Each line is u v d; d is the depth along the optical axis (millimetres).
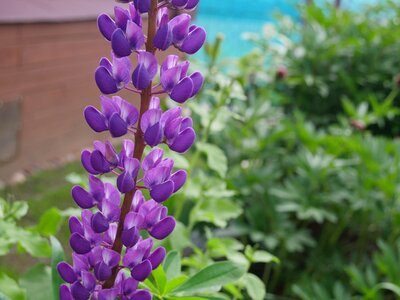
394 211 2480
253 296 1207
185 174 737
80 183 1455
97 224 704
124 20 691
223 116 1688
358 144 2506
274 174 2555
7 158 3566
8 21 3164
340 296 2154
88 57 3980
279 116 3209
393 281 2021
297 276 2547
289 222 2451
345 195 2471
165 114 708
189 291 875
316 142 2688
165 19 672
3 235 1162
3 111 3406
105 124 711
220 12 6887
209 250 1397
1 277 1073
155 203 740
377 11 4922
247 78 2879
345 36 4160
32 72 3535
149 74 675
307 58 3732
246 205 2588
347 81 3656
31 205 3199
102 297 709
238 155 2664
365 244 2705
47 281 1118
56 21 3520
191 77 728
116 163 713
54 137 3924
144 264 706
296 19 5742
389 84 3914
